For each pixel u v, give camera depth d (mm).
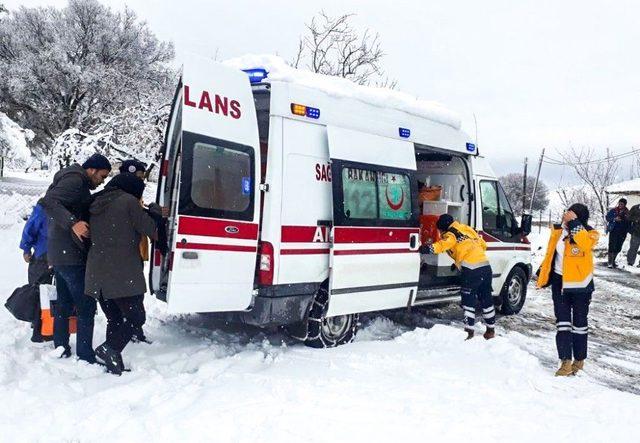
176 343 5781
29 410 3857
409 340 6480
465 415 4238
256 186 5305
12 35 37188
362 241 6113
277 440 3627
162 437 3602
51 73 35062
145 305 7180
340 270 5859
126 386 4312
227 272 5070
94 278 4586
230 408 4008
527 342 7176
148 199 14164
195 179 4832
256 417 3910
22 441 3488
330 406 4203
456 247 6875
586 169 29188
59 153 14523
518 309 9016
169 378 4703
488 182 8383
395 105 6883
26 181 27875
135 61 38250
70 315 5078
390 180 6559
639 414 4523
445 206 7836
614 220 15727
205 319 6758
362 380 4902
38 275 5469
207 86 4996
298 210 5594
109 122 16281
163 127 16031
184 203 4758
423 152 7707
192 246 4820
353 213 6023
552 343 7230
